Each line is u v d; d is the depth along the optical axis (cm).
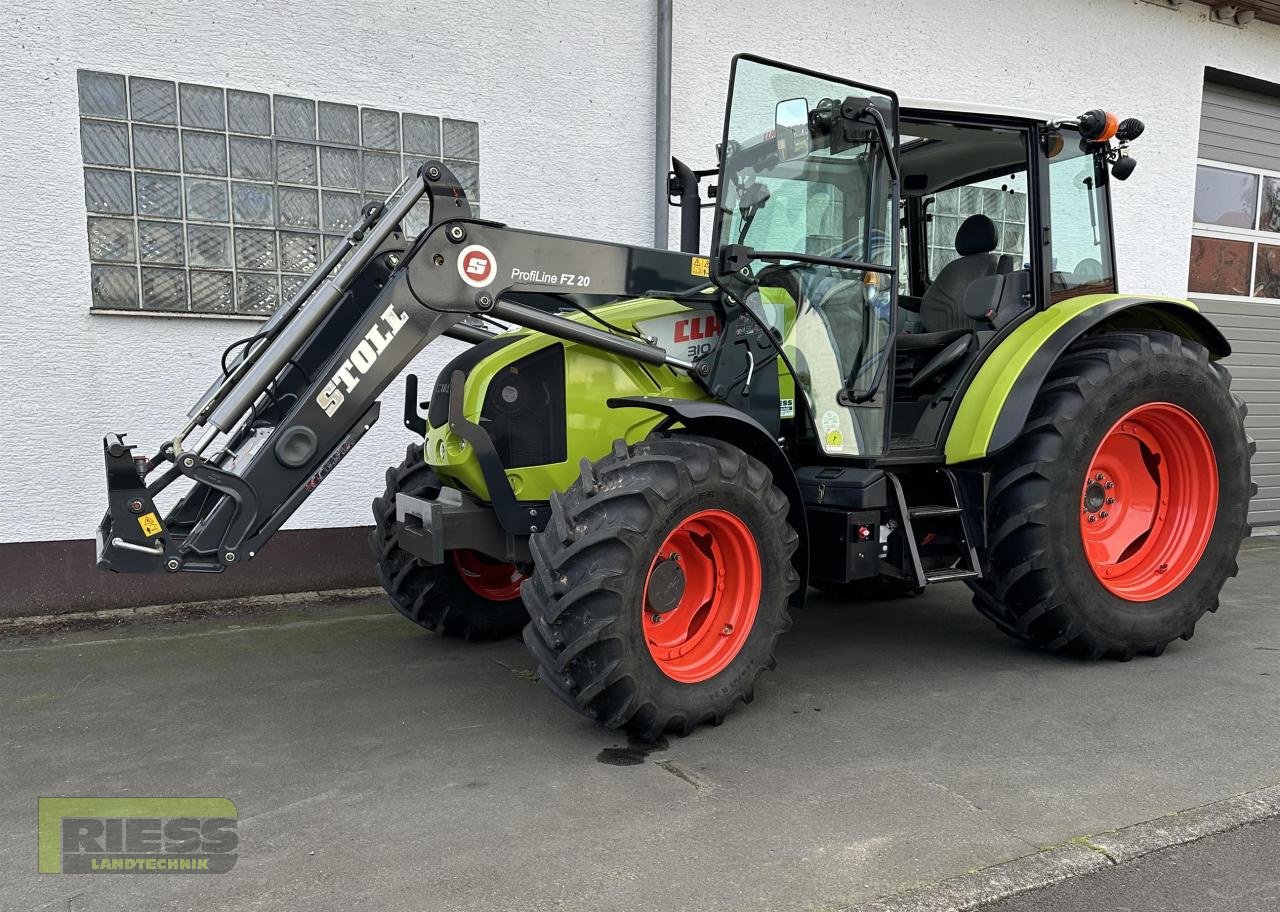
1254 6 739
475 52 516
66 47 432
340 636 432
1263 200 806
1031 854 236
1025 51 681
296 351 296
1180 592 402
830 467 365
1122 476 416
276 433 292
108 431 457
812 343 347
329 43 484
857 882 222
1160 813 258
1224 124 784
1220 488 409
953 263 434
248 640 425
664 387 343
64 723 325
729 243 317
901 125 380
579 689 287
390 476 410
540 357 332
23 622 446
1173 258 752
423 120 509
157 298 461
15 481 443
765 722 325
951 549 382
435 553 324
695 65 573
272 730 319
